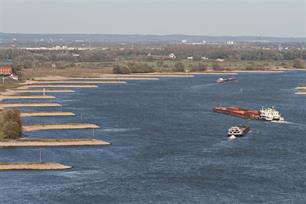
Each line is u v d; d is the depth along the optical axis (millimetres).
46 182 140750
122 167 155125
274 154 171250
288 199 129125
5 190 134375
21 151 172875
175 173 149250
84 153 171125
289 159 164875
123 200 127938
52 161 160250
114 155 168875
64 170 151750
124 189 135750
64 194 131750
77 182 141000
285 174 148875
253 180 143500
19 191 133750
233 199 128875
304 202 127125
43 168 152375
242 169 153500
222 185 139375
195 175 147500
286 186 138625
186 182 141500
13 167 152375
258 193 133250
